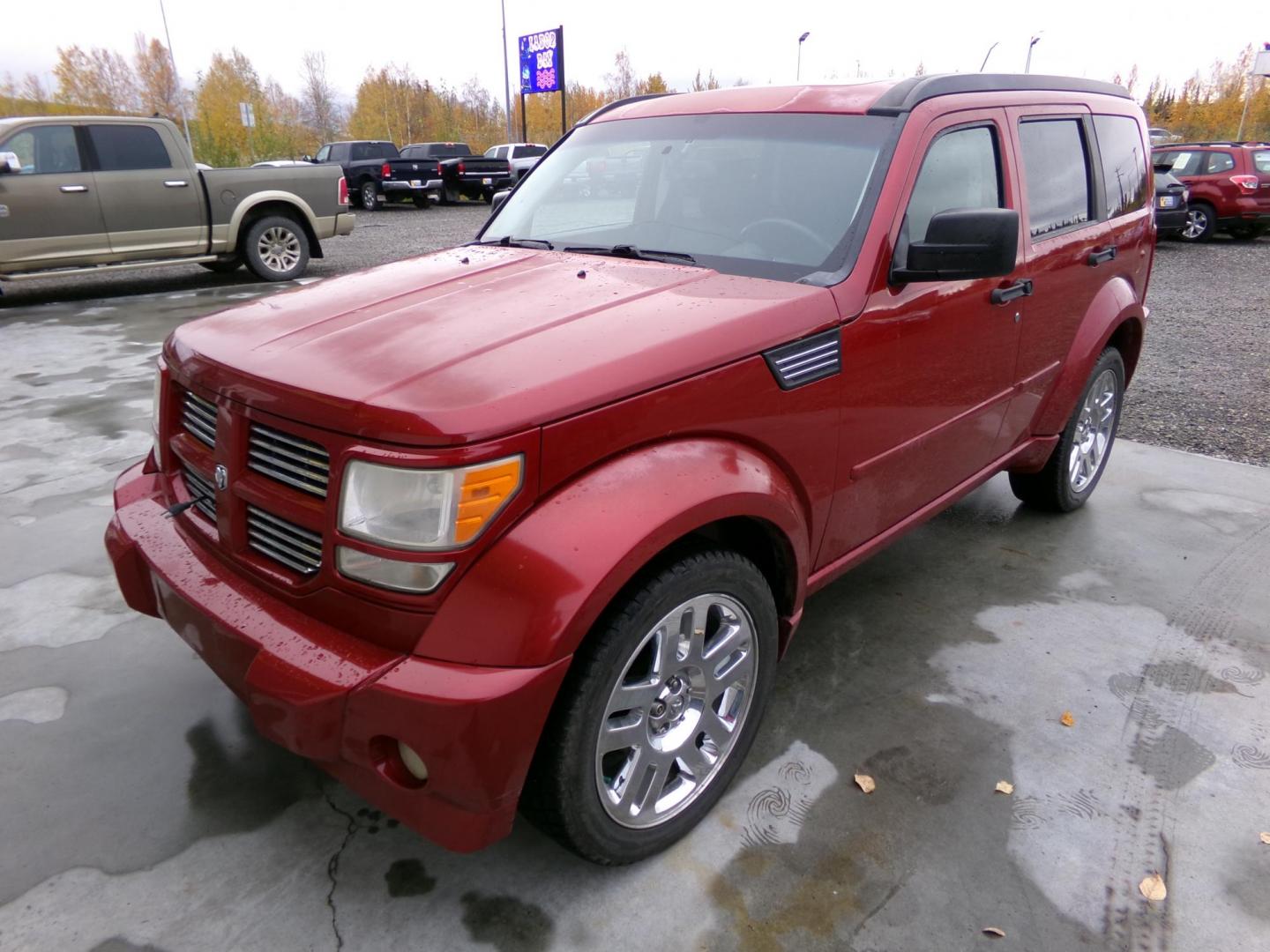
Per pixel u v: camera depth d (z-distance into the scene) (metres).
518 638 1.76
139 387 6.61
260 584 2.07
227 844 2.34
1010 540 4.16
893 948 2.05
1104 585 3.74
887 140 2.79
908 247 2.70
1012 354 3.34
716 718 2.36
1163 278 12.05
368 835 2.38
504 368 1.90
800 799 2.51
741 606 2.30
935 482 3.17
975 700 2.96
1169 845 2.35
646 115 3.49
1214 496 4.68
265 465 2.02
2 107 62.00
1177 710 2.92
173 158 10.36
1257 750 2.72
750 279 2.57
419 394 1.80
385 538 1.77
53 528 4.22
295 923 2.10
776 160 2.94
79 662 3.15
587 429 1.88
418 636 1.80
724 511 2.07
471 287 2.57
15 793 2.51
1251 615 3.50
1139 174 4.31
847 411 2.54
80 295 10.66
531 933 2.08
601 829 2.09
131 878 2.22
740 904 2.16
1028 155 3.39
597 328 2.13
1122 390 4.55
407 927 2.09
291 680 1.83
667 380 2.02
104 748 2.70
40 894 2.17
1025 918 2.12
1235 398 6.52
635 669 2.17
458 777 1.78
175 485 2.50
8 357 7.52
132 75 58.72
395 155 25.34
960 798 2.52
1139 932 2.09
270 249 11.55
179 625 2.20
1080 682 3.06
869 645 3.29
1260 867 2.28
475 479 1.73
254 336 2.27
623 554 1.84
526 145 27.98
